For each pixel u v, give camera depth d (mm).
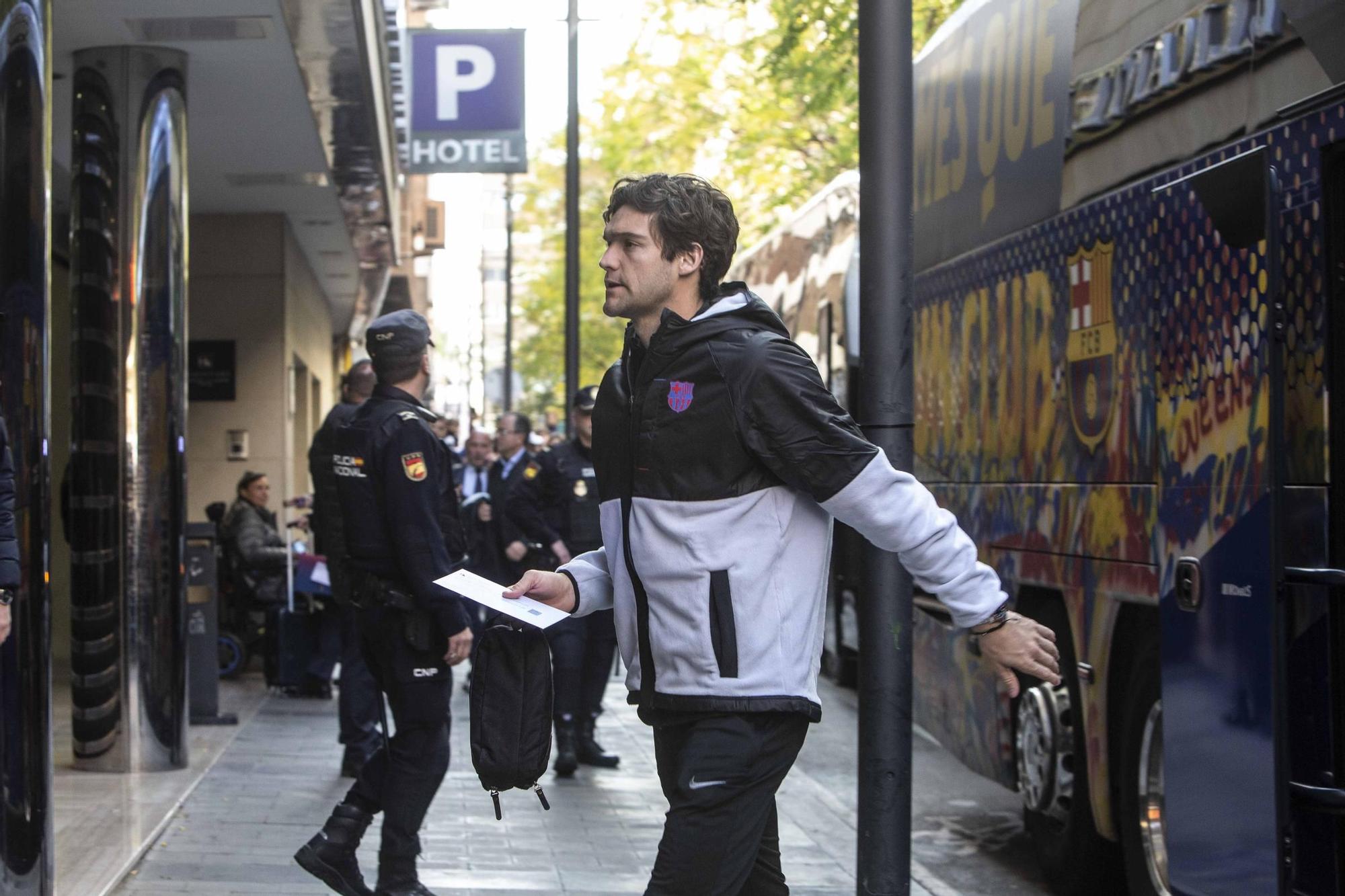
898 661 4465
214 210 16734
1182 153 5379
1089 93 6281
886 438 4531
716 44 23594
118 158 9055
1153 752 5762
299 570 12250
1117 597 5918
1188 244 5242
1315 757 4434
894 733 4465
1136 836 5879
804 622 3193
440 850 7074
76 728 8852
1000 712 7426
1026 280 7000
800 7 15594
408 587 5641
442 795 8477
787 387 3109
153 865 6539
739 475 3154
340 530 6324
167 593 8898
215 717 10867
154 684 8859
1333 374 4375
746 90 23062
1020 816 8656
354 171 14359
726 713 3125
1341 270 4387
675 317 3213
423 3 18391
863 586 4504
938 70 8617
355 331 33969
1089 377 6227
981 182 7688
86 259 8906
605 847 7227
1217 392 4953
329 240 19312
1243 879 4645
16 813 4836
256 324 16953
